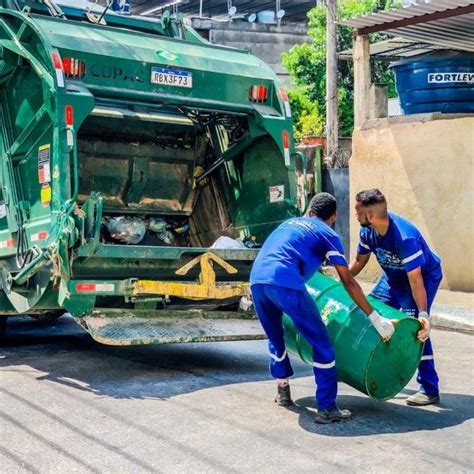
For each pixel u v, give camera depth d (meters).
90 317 6.70
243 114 8.03
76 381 6.62
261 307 5.60
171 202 8.94
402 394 6.22
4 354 7.89
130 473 4.37
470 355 8.05
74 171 6.57
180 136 8.77
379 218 5.60
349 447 4.82
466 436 5.07
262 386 6.45
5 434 5.07
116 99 7.34
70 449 4.78
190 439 4.97
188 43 7.96
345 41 21.02
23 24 7.07
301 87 21.66
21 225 7.17
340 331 5.52
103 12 8.50
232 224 8.74
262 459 4.60
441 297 11.27
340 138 16.12
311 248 5.40
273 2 31.06
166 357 7.77
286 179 8.06
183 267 7.03
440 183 11.83
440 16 11.57
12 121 7.32
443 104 12.41
